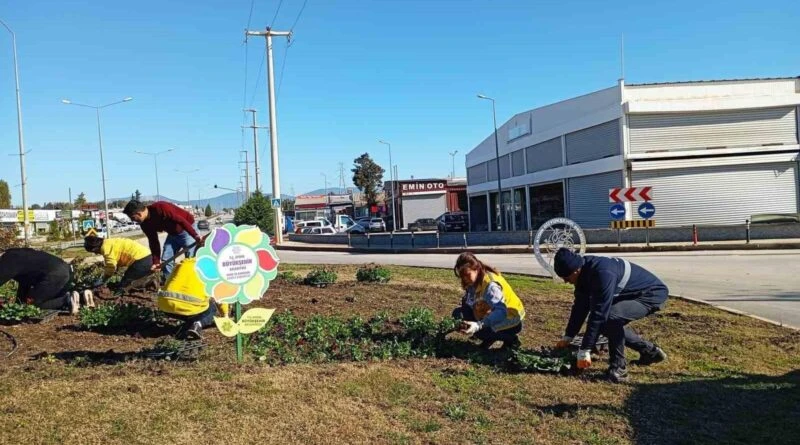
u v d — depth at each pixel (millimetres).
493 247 27234
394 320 7836
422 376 5504
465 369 5734
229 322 5707
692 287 12414
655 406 4789
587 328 5371
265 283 5793
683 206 30344
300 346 6477
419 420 4445
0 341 6617
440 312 8641
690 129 30422
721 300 10547
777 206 30016
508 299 6406
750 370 5812
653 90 30688
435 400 4887
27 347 6336
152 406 4422
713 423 4445
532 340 7066
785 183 29984
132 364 5570
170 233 8812
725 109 30125
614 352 5516
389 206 75812
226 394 4750
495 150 49188
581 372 5656
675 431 4301
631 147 30641
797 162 29953
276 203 37625
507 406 4785
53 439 3812
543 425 4402
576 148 35281
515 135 43812
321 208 103438
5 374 5191
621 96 30547
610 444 4102
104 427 4027
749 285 12500
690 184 30250
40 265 7988
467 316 6746
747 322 8047
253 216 44031
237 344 5820
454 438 4145
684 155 30250
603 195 32750
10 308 7602
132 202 8352
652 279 5598
